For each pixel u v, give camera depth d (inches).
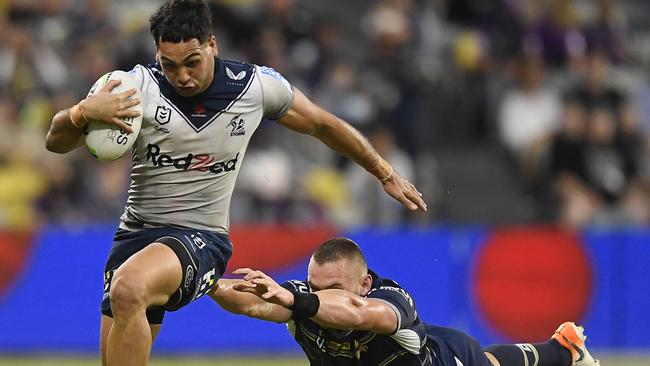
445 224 1836.9
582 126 1892.2
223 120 741.3
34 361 1455.5
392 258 1550.2
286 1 1963.6
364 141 816.3
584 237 1578.5
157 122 727.7
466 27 2135.8
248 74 753.0
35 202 1723.7
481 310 1557.6
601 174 1873.8
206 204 757.9
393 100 1903.3
